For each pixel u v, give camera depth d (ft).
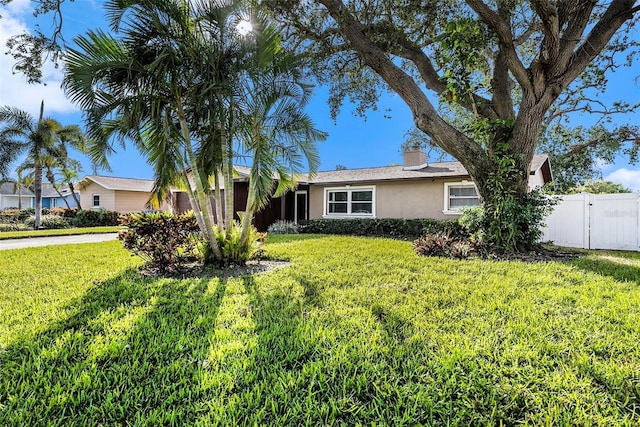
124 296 13.56
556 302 12.11
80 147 67.62
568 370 7.38
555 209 31.42
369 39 27.30
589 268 18.08
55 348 8.59
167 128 18.61
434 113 25.95
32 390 6.87
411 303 12.19
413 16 25.50
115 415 6.16
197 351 8.50
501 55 26.94
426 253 23.52
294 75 19.66
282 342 8.98
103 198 83.41
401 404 6.36
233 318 10.96
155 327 10.23
